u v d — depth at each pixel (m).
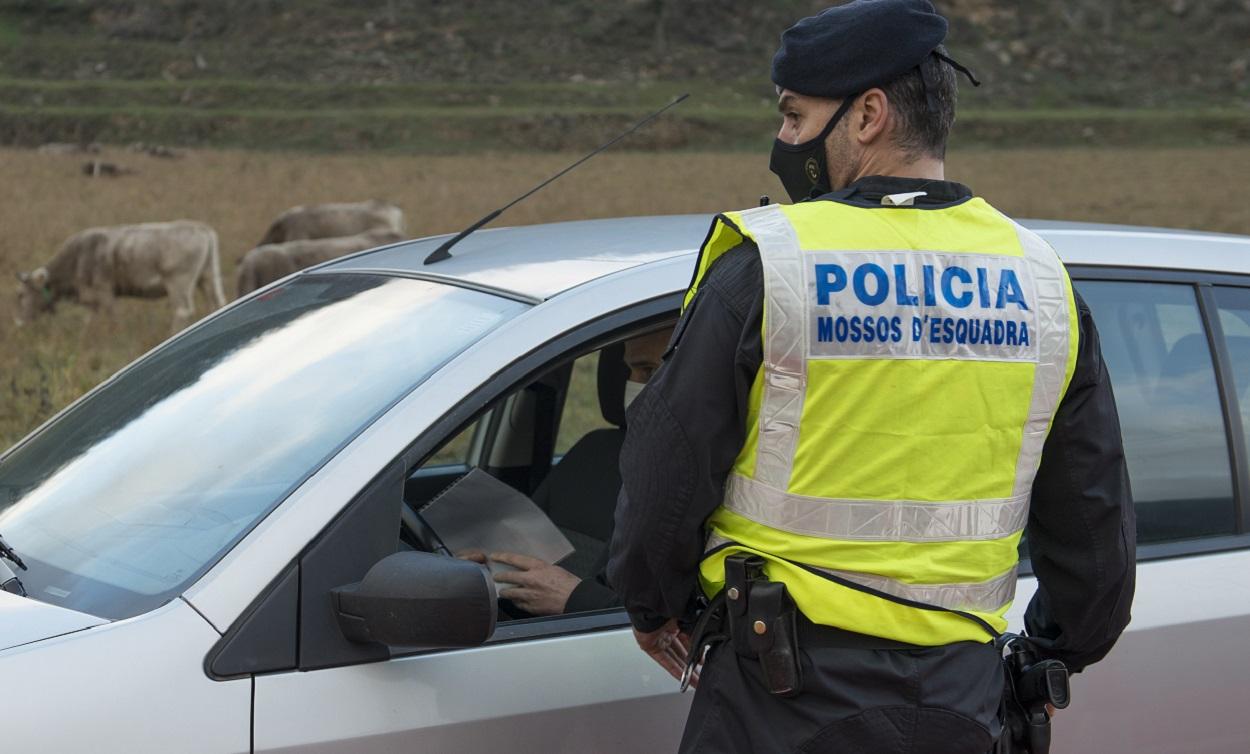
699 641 3.10
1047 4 156.88
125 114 98.06
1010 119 111.94
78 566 3.42
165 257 22.03
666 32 143.25
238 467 3.52
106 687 2.91
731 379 2.88
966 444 2.96
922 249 2.97
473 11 143.75
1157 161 89.19
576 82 131.25
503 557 3.94
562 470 4.71
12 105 103.69
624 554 2.96
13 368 15.27
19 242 34.56
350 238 23.11
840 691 2.90
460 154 93.69
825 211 2.98
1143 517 4.19
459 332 3.64
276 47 133.00
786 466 2.90
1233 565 4.20
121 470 3.81
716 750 3.02
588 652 3.40
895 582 2.91
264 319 4.41
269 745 2.99
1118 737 3.99
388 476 3.24
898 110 3.04
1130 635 3.97
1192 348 4.42
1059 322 3.08
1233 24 154.88
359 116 101.06
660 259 3.83
